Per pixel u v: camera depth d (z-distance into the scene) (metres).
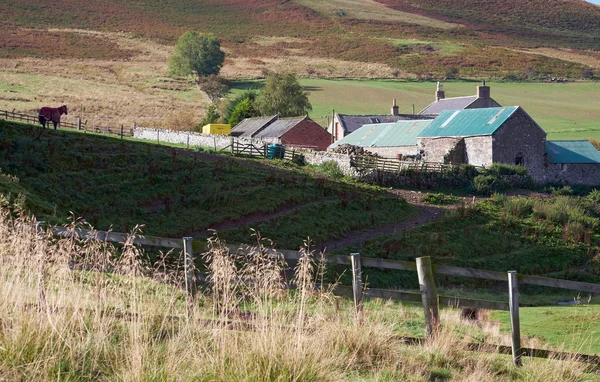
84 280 14.09
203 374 11.13
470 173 75.75
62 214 39.41
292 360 11.44
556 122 150.38
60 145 54.19
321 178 62.56
